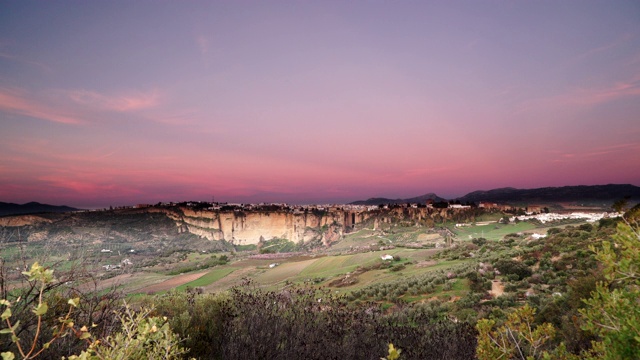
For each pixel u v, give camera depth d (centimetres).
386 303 3069
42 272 174
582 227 5262
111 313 302
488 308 2288
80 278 301
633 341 249
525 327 409
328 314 710
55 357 274
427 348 625
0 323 245
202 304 651
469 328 686
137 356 260
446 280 3616
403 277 5169
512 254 4406
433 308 2583
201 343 507
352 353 551
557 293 2270
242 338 541
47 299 284
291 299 772
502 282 3278
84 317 300
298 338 566
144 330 263
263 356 502
